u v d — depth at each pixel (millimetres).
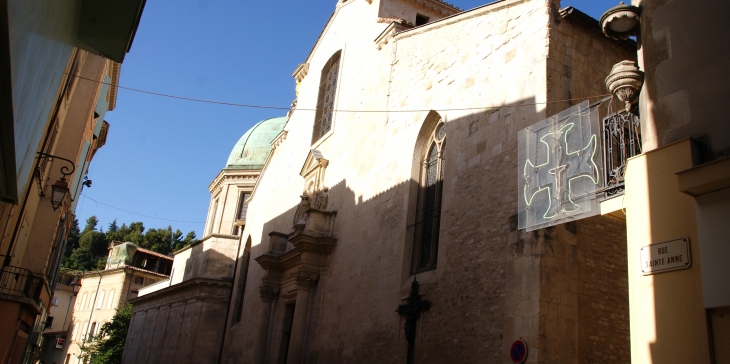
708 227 7219
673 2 8867
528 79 15352
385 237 20344
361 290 20875
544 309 12688
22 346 21109
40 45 6805
